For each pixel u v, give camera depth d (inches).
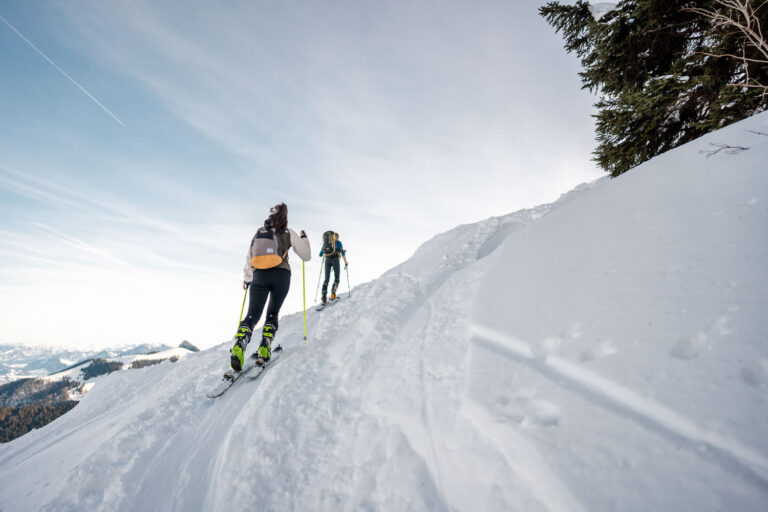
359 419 74.6
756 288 41.8
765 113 81.2
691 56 185.8
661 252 57.4
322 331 171.5
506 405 47.5
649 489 30.7
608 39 230.7
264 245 128.1
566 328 53.9
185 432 96.3
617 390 40.4
